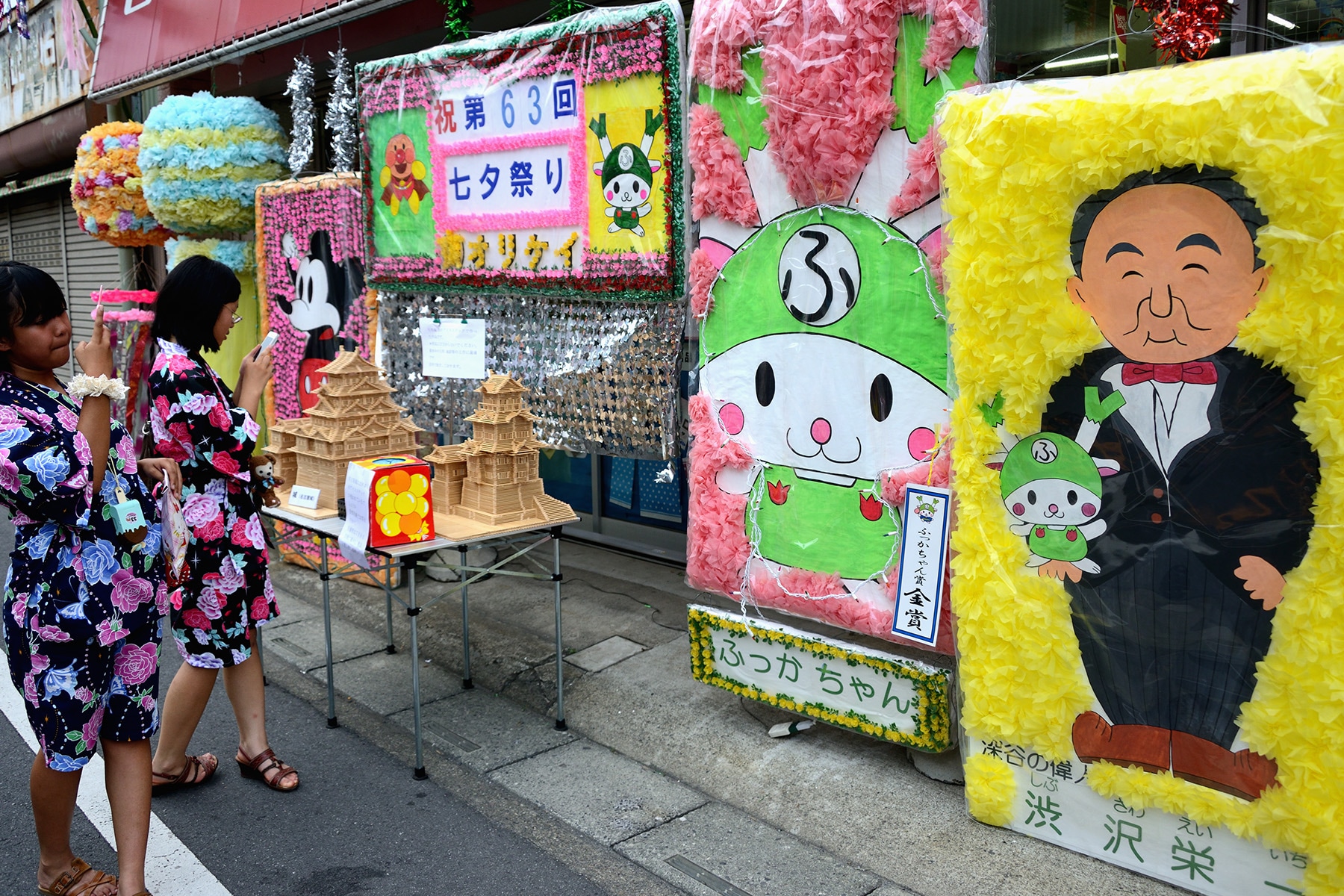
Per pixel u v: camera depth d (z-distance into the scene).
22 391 2.62
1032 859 2.89
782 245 3.46
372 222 5.21
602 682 4.27
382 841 3.20
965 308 2.83
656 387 4.16
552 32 4.20
